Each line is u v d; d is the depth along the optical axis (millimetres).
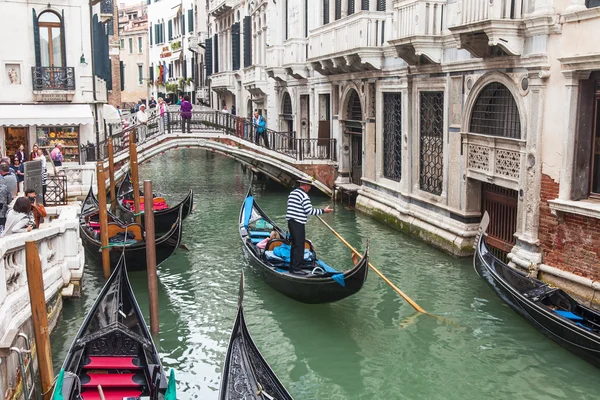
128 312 7676
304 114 21328
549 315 7641
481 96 11023
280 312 9461
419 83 13141
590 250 8484
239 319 6539
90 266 11578
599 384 7109
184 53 43750
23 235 7004
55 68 19281
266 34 23797
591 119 8773
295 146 19984
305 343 8352
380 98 15266
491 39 9359
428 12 11781
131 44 54000
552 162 9125
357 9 15922
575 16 8438
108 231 11547
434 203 12688
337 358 7898
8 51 18891
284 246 10195
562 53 8789
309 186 9375
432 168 13062
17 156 17453
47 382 5844
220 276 11289
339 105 18031
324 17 18297
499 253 10969
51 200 14195
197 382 7336
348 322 9008
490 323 8812
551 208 9031
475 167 11281
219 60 32688
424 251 12414
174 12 45406
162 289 10609
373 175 16250
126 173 19188
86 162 17875
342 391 7090
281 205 18438
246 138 20578
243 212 12938
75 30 19500
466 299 9727
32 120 18734
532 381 7215
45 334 5824
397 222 14367
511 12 9648
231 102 30781
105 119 23578
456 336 8430
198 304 9867
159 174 25906
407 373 7477
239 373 5836
